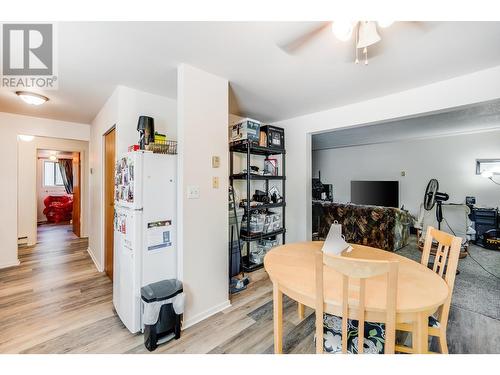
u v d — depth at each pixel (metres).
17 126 3.38
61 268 3.31
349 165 7.00
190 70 1.95
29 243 4.53
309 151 3.52
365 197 6.02
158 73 2.08
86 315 2.11
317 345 1.15
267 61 1.88
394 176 6.14
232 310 2.21
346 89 2.43
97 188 3.37
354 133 5.00
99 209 3.24
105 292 2.56
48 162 7.57
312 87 2.39
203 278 2.07
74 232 5.64
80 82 2.26
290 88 2.42
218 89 2.17
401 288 1.21
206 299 2.09
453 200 5.25
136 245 1.78
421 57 1.80
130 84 2.31
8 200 3.35
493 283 2.82
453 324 2.00
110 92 2.53
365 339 1.23
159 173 1.90
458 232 3.77
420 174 5.72
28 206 4.54
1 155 3.29
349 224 4.29
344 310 1.07
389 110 2.58
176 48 1.68
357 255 1.73
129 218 1.84
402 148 6.00
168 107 2.69
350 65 1.93
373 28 1.23
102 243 3.15
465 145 5.10
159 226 1.90
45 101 2.72
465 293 2.57
